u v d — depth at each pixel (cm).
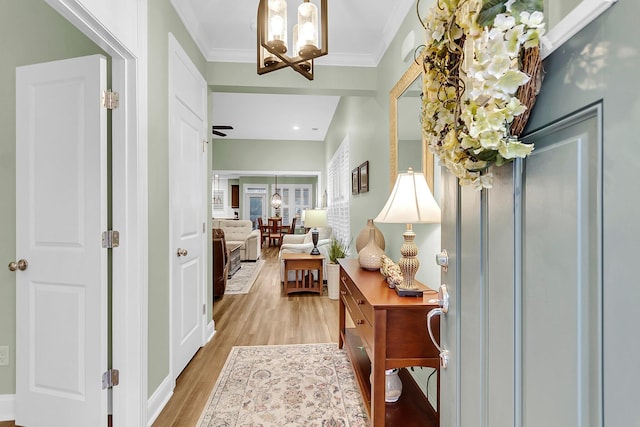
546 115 59
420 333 145
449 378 99
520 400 66
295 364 242
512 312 68
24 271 172
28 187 171
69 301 166
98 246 162
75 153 164
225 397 199
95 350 162
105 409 164
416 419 158
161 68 198
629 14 42
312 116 612
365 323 161
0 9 186
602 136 47
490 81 59
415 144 206
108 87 176
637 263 41
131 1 162
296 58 166
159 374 191
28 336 171
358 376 193
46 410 168
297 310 377
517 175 67
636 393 42
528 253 64
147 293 175
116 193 167
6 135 184
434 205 158
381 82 295
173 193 215
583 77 50
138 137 168
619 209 44
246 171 795
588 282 50
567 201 54
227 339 291
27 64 186
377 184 306
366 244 250
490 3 60
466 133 70
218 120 637
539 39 57
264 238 1077
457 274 94
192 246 253
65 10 126
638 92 41
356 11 241
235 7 237
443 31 81
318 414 183
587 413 50
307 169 805
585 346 50
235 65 305
